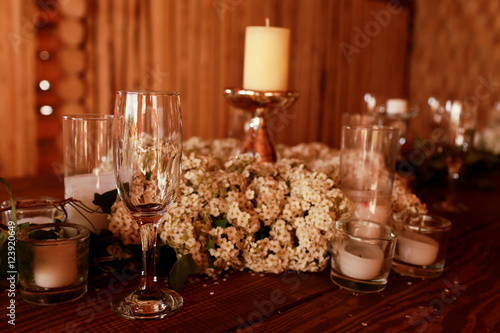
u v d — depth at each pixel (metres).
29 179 1.20
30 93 1.89
